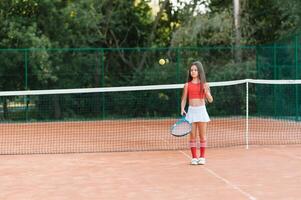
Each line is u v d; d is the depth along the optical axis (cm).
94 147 1160
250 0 2364
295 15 2083
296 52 1791
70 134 1495
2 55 1995
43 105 2036
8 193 666
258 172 798
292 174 779
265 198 621
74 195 650
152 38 2466
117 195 646
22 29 2102
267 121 1816
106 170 834
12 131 1622
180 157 973
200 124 883
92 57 2078
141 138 1353
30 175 797
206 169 831
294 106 1791
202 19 2227
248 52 2128
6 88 2005
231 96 2045
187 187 690
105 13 2373
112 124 1855
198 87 884
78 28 2262
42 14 2230
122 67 2158
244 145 1146
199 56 2100
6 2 2198
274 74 1905
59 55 2056
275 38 2242
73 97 2061
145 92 2097
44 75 2014
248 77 2027
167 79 2084
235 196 633
